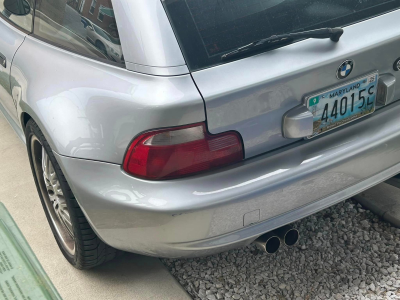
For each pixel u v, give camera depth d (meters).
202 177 1.70
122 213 1.76
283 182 1.75
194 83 1.62
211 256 2.39
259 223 1.79
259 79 1.65
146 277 2.30
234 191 1.69
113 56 1.80
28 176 3.12
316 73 1.75
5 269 1.22
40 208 2.82
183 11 1.69
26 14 2.45
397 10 1.96
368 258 2.32
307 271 2.27
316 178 1.82
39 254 2.49
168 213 1.66
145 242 1.81
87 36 1.93
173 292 2.20
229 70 1.66
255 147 1.76
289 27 1.78
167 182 1.69
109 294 2.22
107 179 1.77
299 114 1.75
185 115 1.61
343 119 1.90
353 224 2.53
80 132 1.81
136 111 1.65
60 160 1.87
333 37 1.75
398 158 2.06
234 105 1.65
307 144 1.84
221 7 1.72
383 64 1.92
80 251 2.15
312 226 2.52
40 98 2.00
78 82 1.88
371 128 1.95
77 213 2.02
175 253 1.80
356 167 1.92
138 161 1.70
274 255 2.38
